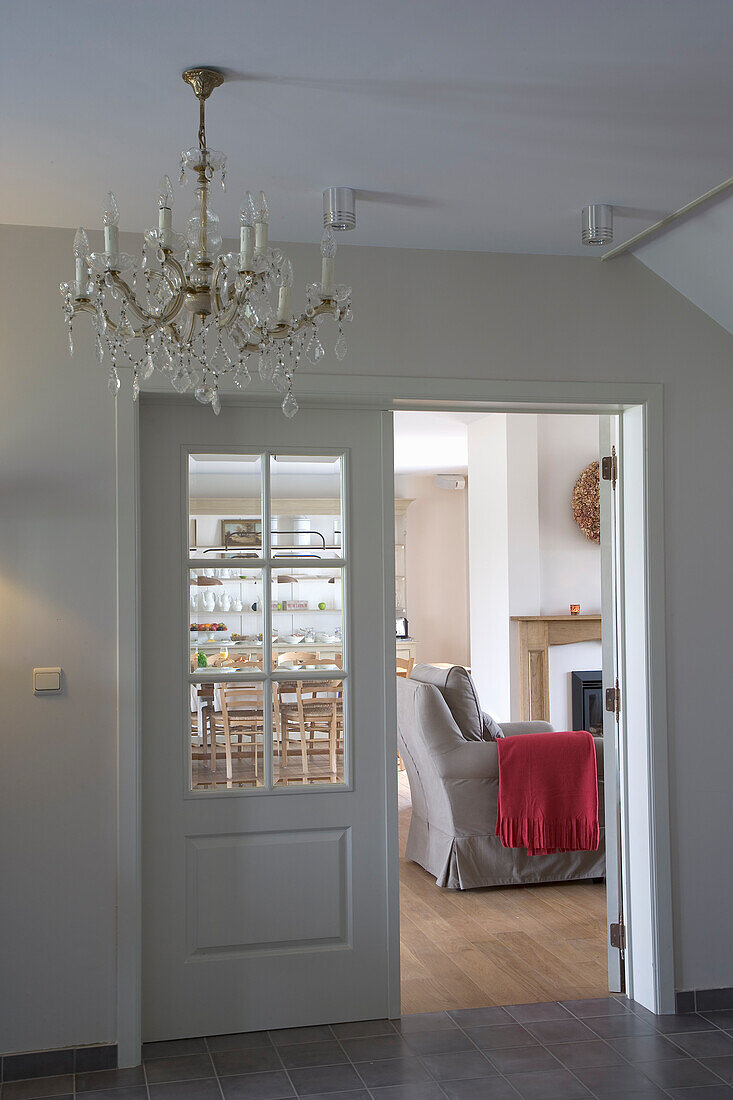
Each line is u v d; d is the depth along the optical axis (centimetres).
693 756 386
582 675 764
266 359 229
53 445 341
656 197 324
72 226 343
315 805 369
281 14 217
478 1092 315
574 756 521
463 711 541
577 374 382
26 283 341
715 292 379
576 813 522
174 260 212
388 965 371
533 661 756
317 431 376
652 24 223
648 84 250
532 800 516
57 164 293
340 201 315
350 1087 318
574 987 401
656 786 380
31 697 338
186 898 357
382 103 258
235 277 216
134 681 343
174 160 291
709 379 394
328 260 228
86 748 340
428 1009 380
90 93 251
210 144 282
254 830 364
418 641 1199
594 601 780
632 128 275
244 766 365
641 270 389
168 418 363
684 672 386
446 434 889
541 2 214
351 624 375
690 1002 379
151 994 353
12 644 337
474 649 834
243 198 323
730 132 278
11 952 334
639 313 388
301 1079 323
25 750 337
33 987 334
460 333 373
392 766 375
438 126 272
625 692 396
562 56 237
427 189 317
